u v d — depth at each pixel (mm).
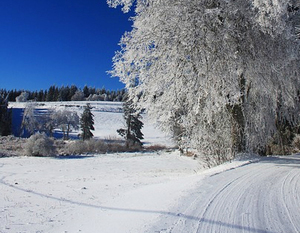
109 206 6188
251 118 11023
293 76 10914
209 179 6824
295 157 11180
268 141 12297
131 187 8797
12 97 149875
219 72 10109
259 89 10539
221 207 4602
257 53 10062
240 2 9680
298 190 5734
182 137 13305
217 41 9711
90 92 174125
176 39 10070
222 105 10500
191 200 5039
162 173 14023
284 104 11719
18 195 8828
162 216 4285
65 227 5074
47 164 22062
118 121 86375
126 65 11750
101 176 14328
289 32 9219
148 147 41156
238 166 8797
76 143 33500
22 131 67562
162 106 11773
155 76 11398
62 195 8586
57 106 101188
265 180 6688
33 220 5750
